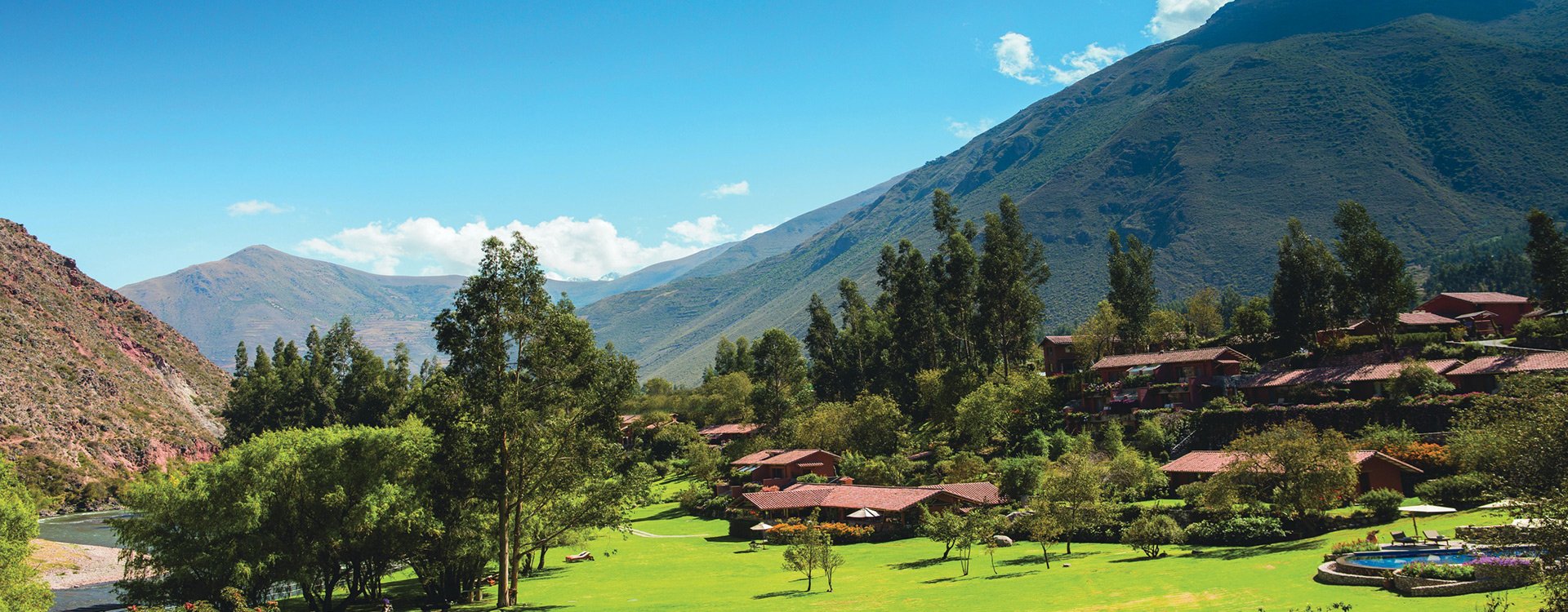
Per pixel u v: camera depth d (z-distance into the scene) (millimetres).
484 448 54812
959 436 114812
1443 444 73250
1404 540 47094
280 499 59969
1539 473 27547
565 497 60750
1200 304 157875
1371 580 40344
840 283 180875
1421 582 37250
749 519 99125
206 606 47750
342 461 61281
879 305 172250
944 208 141125
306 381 167000
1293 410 86938
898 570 66938
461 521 60938
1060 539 74438
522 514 62094
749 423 172875
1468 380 84812
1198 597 42375
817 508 96625
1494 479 29359
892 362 148125
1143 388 105312
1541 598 32812
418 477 60906
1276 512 61781
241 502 57344
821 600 53938
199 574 58094
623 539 104000
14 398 174125
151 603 57531
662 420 199375
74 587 85938
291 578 58406
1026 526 72812
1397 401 80625
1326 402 88750
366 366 169875
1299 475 58688
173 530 58969
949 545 70438
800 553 60438
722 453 151625
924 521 82562
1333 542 55188
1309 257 111375
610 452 59250
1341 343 101688
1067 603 44406
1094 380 115750
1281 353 113312
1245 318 121500
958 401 120250
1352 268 101750
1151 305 141375
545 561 88062
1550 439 27469
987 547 72750
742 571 73250
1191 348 129000
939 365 142875
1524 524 30531
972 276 131250
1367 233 101000
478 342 55312
